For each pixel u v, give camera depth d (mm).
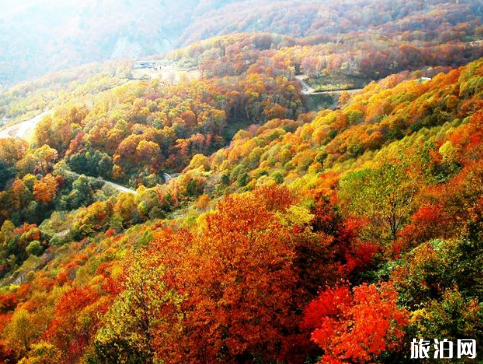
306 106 196125
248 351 32312
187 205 107000
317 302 28047
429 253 25109
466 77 89125
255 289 29719
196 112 175250
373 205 38438
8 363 52406
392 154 64562
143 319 29281
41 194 125250
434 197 39344
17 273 91562
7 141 145625
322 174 78125
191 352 29172
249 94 187250
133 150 148250
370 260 35500
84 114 179500
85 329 48562
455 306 21375
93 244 91938
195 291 31312
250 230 32844
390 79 165250
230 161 129625
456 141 57094
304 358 28641
